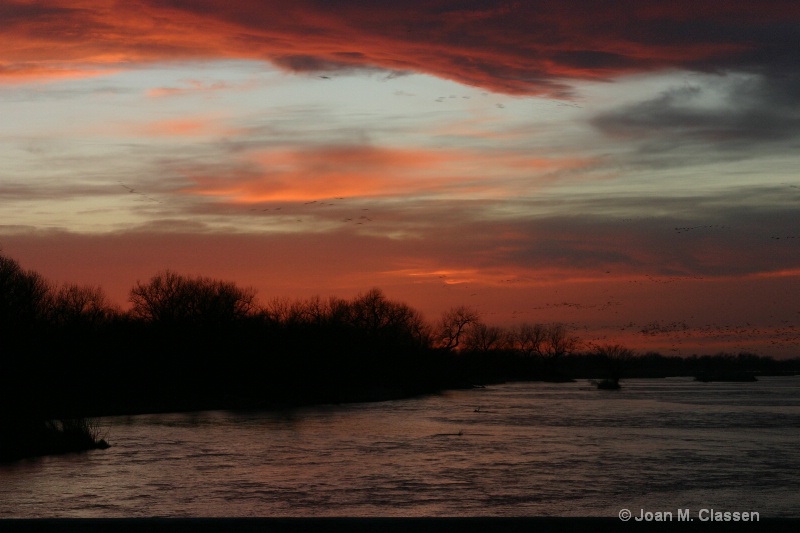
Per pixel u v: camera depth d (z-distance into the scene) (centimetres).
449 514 2497
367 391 11762
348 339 11512
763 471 3462
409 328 14438
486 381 19838
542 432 5369
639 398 10481
